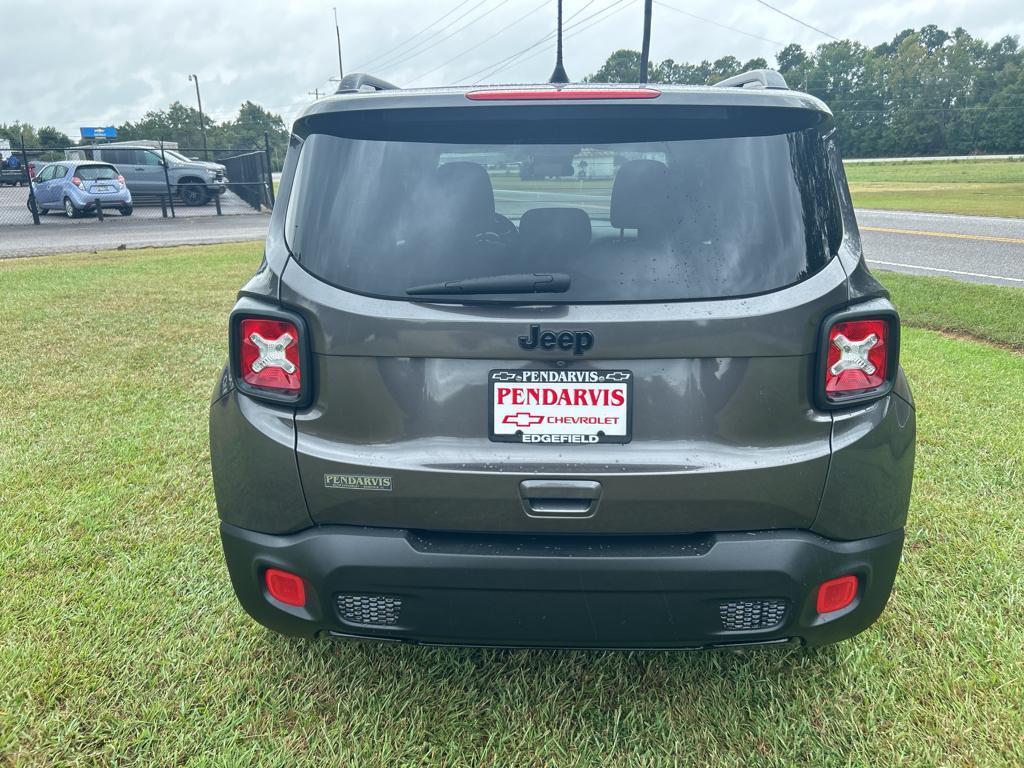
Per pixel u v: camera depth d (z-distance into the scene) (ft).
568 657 8.50
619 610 6.39
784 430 6.30
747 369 6.18
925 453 14.37
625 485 6.21
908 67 398.62
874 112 400.26
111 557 10.57
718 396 6.22
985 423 16.01
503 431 6.31
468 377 6.28
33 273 38.60
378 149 6.50
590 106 6.23
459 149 6.38
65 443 14.94
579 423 6.26
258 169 85.71
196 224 71.46
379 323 6.22
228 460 6.84
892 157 398.01
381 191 6.41
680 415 6.24
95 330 25.41
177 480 13.20
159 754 6.99
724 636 6.54
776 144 6.42
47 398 17.90
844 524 6.49
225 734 7.27
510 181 6.25
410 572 6.38
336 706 7.68
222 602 9.47
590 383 6.19
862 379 6.34
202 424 16.17
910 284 34.01
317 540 6.54
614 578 6.28
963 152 383.04
